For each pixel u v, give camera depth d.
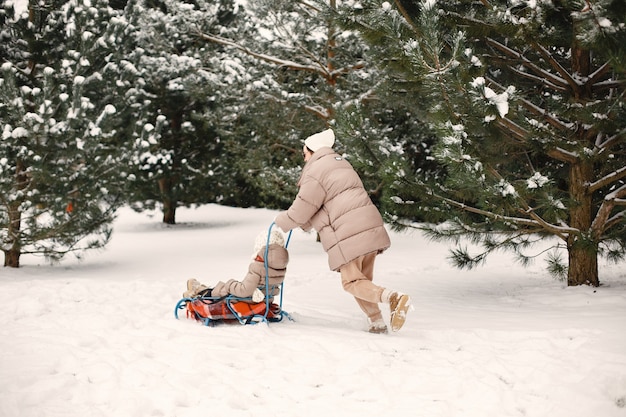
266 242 5.07
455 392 3.38
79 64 9.83
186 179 19.25
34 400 3.15
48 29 10.19
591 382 3.31
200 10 15.00
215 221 22.06
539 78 7.22
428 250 13.33
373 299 4.63
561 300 6.43
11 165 9.66
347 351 4.18
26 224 9.91
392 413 3.05
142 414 3.03
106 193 10.20
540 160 8.20
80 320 5.07
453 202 6.55
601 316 5.28
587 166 6.77
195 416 2.99
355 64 13.84
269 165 15.82
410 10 6.84
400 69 6.64
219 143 19.41
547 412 3.04
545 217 6.06
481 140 6.19
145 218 22.78
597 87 6.74
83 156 9.90
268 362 3.93
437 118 5.76
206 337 4.55
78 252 13.02
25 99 9.59
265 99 13.89
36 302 5.82
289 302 6.43
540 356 3.94
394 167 6.48
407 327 5.10
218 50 15.40
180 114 19.12
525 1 5.78
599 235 6.76
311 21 13.30
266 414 3.04
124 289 6.77
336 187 4.80
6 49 10.30
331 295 7.09
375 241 4.73
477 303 6.63
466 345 4.43
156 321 5.15
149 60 15.65
